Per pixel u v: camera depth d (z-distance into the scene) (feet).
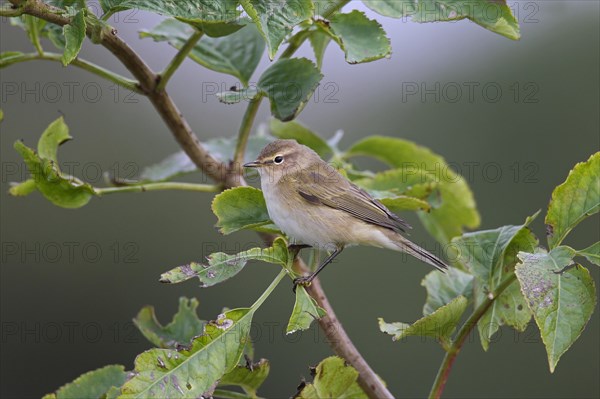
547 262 16.94
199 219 44.68
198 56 24.12
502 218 45.29
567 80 45.60
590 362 42.75
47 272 42.32
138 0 18.88
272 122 31.63
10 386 39.83
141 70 21.20
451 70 47.11
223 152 29.89
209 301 43.04
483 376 43.04
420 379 42.68
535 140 45.65
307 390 18.47
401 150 30.68
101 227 43.50
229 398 20.30
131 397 16.42
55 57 21.93
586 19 45.98
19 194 24.80
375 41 20.16
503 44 46.88
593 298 16.34
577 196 18.33
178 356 16.96
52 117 44.11
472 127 46.57
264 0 18.26
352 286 44.70
